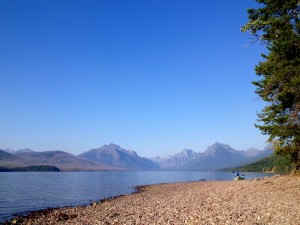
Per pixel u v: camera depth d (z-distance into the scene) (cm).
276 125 2906
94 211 2817
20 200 4684
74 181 11956
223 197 2873
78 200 4631
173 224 1745
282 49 2200
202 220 1755
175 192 4641
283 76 2406
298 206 1906
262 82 2934
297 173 3341
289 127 2800
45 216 2706
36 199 4822
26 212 3186
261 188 3005
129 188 7094
